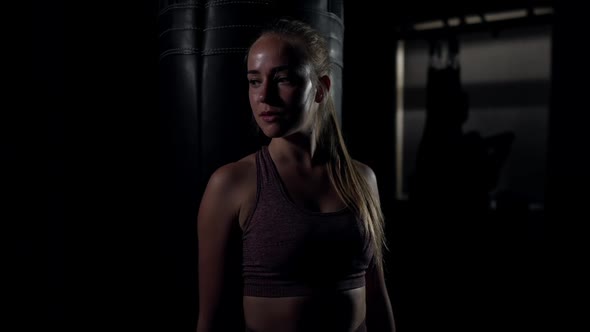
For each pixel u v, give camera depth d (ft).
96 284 4.96
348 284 2.96
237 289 3.12
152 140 5.36
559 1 7.68
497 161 10.52
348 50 11.98
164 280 4.28
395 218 11.50
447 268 10.69
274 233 2.76
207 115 3.90
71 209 4.74
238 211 2.89
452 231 10.64
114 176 5.07
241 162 2.98
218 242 2.89
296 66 2.69
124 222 5.17
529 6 10.28
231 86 3.83
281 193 2.83
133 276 5.25
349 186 3.08
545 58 10.70
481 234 10.57
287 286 2.81
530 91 10.89
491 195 11.21
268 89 2.67
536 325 8.43
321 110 3.14
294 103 2.70
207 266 2.92
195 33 3.92
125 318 5.20
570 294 7.61
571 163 7.61
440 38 10.97
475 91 11.45
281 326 2.83
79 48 4.77
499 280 10.09
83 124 4.82
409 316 9.20
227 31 3.81
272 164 2.93
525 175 11.04
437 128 10.28
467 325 8.76
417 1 11.29
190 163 4.00
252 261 2.85
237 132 3.86
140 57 5.25
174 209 4.12
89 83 4.85
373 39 11.85
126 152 5.16
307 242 2.76
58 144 4.60
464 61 11.53
